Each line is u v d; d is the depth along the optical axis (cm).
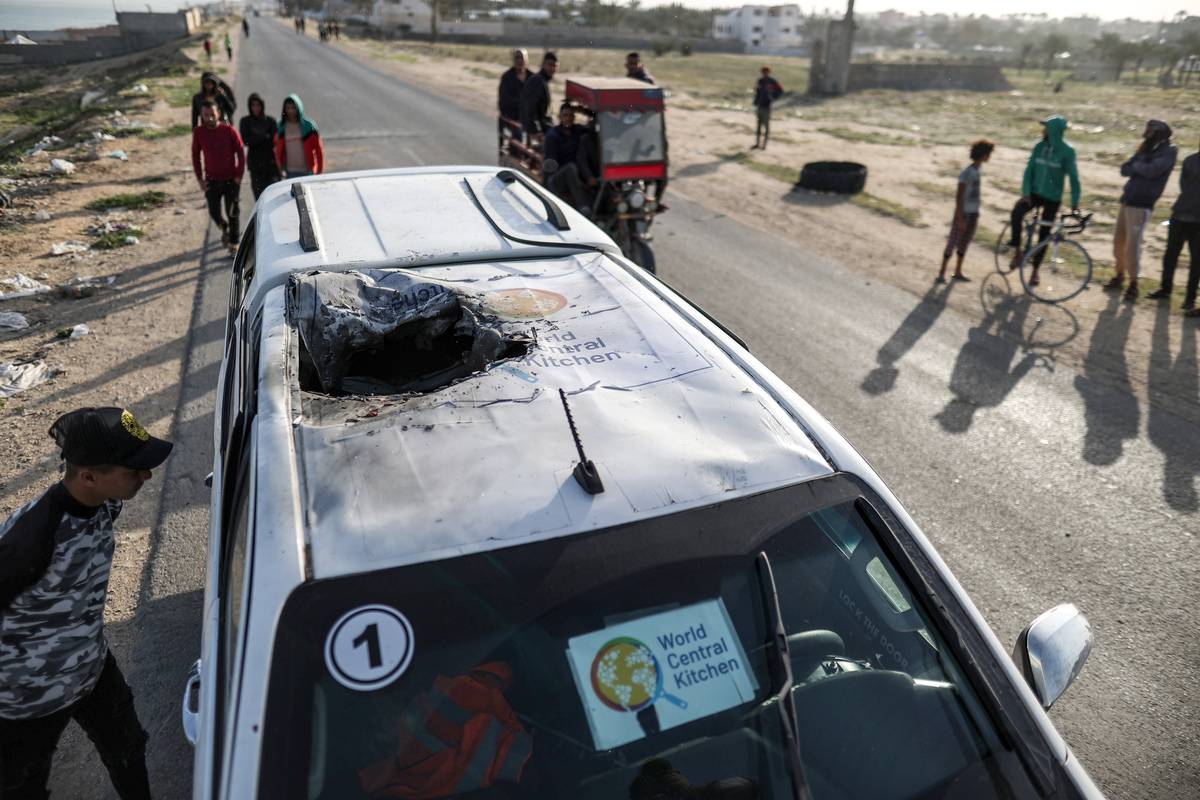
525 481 210
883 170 1656
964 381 681
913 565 209
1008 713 189
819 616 203
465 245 352
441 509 201
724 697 187
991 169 1684
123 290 830
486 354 284
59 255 934
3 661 230
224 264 909
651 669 187
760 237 1138
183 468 524
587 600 189
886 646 204
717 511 209
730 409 245
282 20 12681
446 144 1712
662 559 197
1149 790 328
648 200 862
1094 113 2777
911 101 3228
